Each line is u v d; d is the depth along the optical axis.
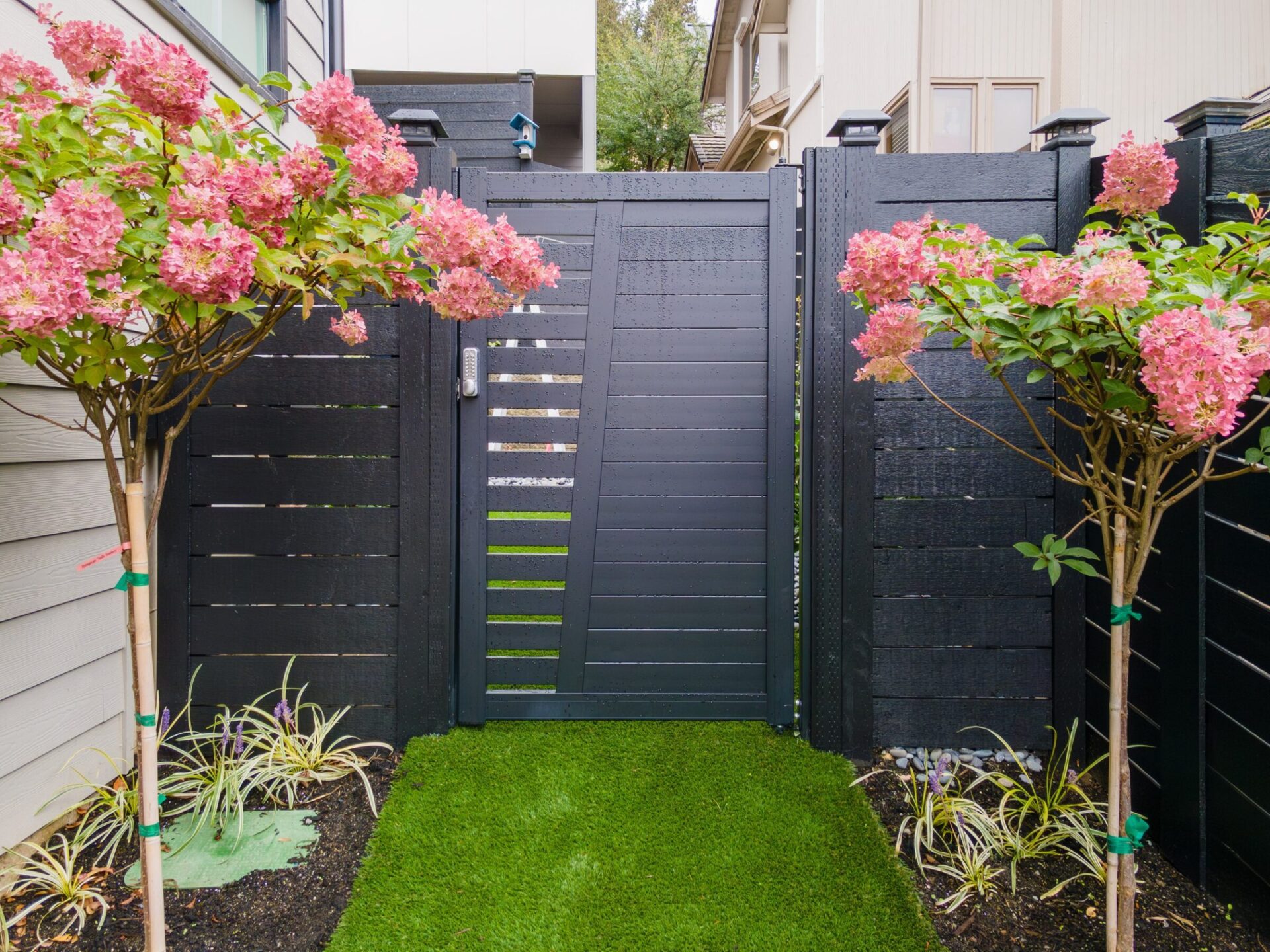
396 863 1.85
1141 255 1.37
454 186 2.40
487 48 6.80
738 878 1.81
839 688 2.37
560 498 2.47
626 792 2.14
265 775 2.10
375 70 6.79
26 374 1.86
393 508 2.40
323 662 2.41
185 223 1.28
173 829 1.99
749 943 1.62
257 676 2.40
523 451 2.46
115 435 2.21
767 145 9.75
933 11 5.18
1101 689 2.27
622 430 2.46
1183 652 1.86
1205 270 1.36
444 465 2.39
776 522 2.45
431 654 2.41
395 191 1.51
